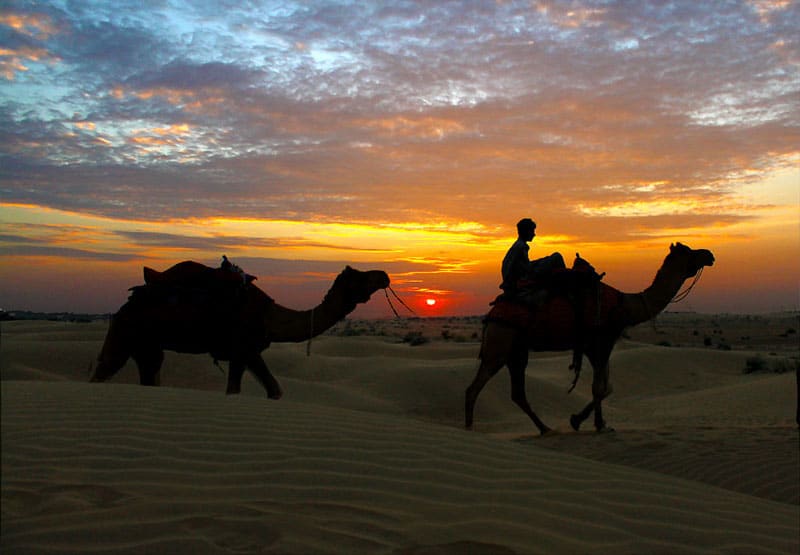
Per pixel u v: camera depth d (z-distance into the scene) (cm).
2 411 622
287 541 373
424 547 388
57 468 479
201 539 369
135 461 505
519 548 407
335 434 628
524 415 2209
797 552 479
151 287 1209
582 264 1198
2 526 372
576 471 604
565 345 1212
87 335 3644
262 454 546
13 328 4106
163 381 2462
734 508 568
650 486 590
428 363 3114
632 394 3247
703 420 1883
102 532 370
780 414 2030
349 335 7212
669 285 1239
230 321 1196
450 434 694
